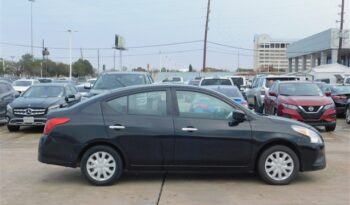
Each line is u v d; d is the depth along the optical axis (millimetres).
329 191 7316
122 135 7578
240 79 31078
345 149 11539
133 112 7730
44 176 8398
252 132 7648
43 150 7688
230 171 7711
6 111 16125
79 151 7598
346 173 8641
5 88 18406
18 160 9992
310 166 7777
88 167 7629
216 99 7785
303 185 7703
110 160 7637
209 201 6730
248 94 23578
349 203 6652
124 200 6793
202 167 7656
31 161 9867
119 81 16125
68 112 7785
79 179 8148
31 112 15094
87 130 7605
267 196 7004
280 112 15094
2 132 15469
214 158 7625
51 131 7676
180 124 7617
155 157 7617
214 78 22672
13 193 7223
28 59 88500
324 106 14852
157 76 72500
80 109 7793
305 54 64812
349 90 21031
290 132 7699
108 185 7648
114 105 7781
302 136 7723
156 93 7805
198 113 7730
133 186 7605
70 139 7605
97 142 7617
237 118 7641
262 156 7676
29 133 15188
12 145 12320
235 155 7645
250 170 7730
